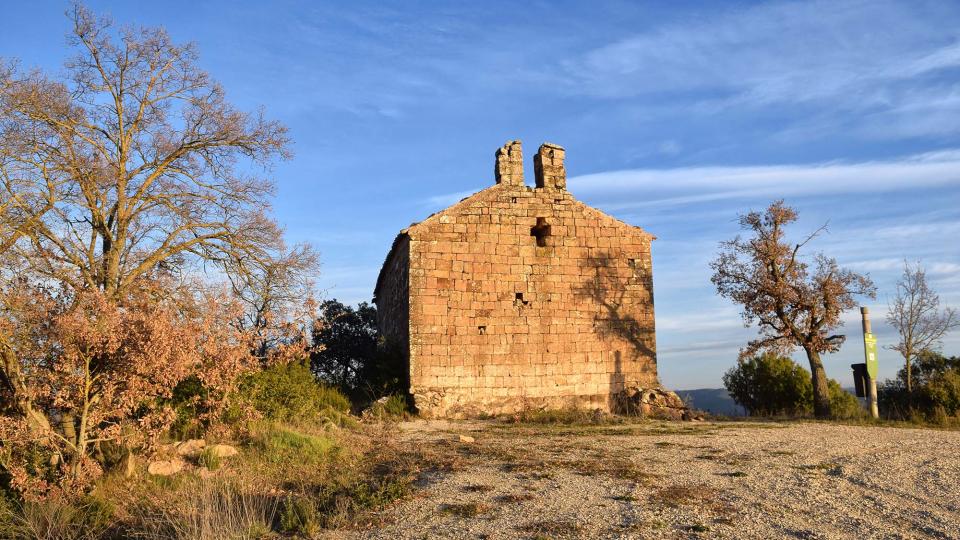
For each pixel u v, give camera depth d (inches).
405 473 516.1
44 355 489.7
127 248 693.9
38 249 585.0
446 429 784.3
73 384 491.2
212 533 389.7
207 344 538.3
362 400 970.7
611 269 1000.2
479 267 951.0
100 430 516.4
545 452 604.4
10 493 497.4
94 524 438.3
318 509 434.3
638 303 1000.9
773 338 1040.2
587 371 963.3
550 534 361.1
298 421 706.8
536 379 942.4
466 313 935.7
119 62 709.3
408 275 936.9
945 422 889.5
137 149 727.1
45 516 444.8
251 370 590.9
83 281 575.8
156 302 559.2
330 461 578.2
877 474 496.7
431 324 920.9
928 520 388.2
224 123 753.0
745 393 1305.4
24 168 612.1
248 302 750.5
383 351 1006.4
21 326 501.4
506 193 979.9
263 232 787.4
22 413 506.6
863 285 1013.8
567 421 868.0
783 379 1245.1
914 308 1115.3
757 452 590.6
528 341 949.2
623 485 462.0
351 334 1343.5
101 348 491.2
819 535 356.2
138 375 499.8
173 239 730.8
